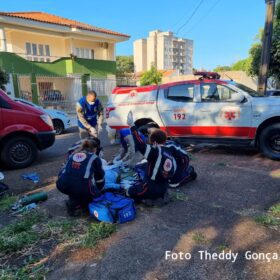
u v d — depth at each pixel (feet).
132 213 11.73
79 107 20.16
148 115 23.08
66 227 11.25
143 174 14.26
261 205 12.89
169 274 8.55
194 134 21.99
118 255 9.48
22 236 10.66
